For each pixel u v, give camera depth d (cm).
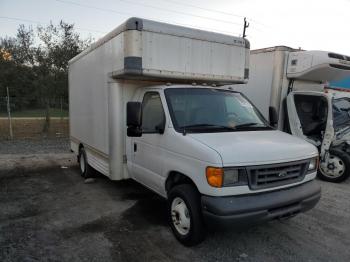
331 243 431
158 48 497
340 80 923
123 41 493
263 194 373
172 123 438
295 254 400
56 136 1520
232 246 418
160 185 464
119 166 565
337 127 785
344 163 734
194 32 529
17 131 1680
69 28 1845
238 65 586
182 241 416
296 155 398
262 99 872
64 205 568
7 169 845
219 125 455
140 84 570
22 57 1956
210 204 357
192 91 495
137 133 455
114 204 573
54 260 379
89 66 687
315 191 419
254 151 371
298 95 816
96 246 414
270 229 471
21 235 445
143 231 460
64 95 1842
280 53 824
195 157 381
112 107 555
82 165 772
